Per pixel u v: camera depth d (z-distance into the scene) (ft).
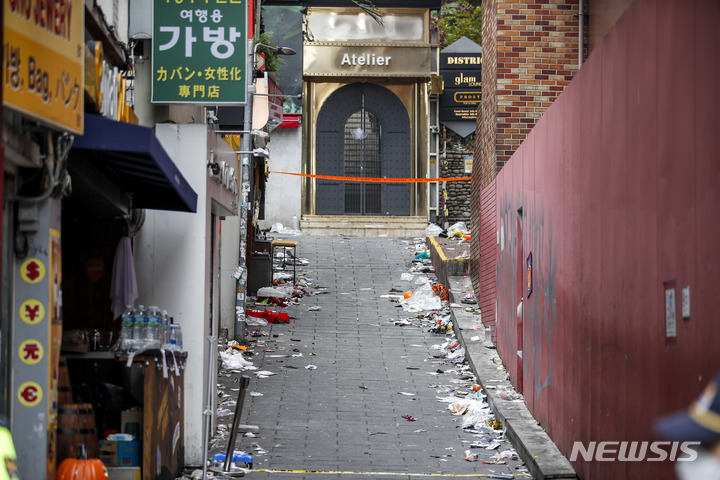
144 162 37.40
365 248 139.23
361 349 84.79
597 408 42.06
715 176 27.17
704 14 28.17
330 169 162.40
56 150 32.14
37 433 31.40
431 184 163.12
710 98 27.63
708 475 14.71
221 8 54.03
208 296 52.19
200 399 49.29
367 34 161.99
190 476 46.55
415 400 67.67
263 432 57.36
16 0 25.94
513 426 56.65
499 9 79.15
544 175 57.00
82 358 42.11
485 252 88.79
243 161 83.56
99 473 33.88
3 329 31.30
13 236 31.48
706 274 27.94
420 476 47.96
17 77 26.05
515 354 67.62
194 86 53.98
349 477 47.42
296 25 157.07
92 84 36.50
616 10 68.54
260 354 81.30
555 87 79.00
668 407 31.50
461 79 164.66
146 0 54.08
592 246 43.68
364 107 163.32
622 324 37.86
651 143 33.91
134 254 50.21
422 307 101.71
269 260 109.70
